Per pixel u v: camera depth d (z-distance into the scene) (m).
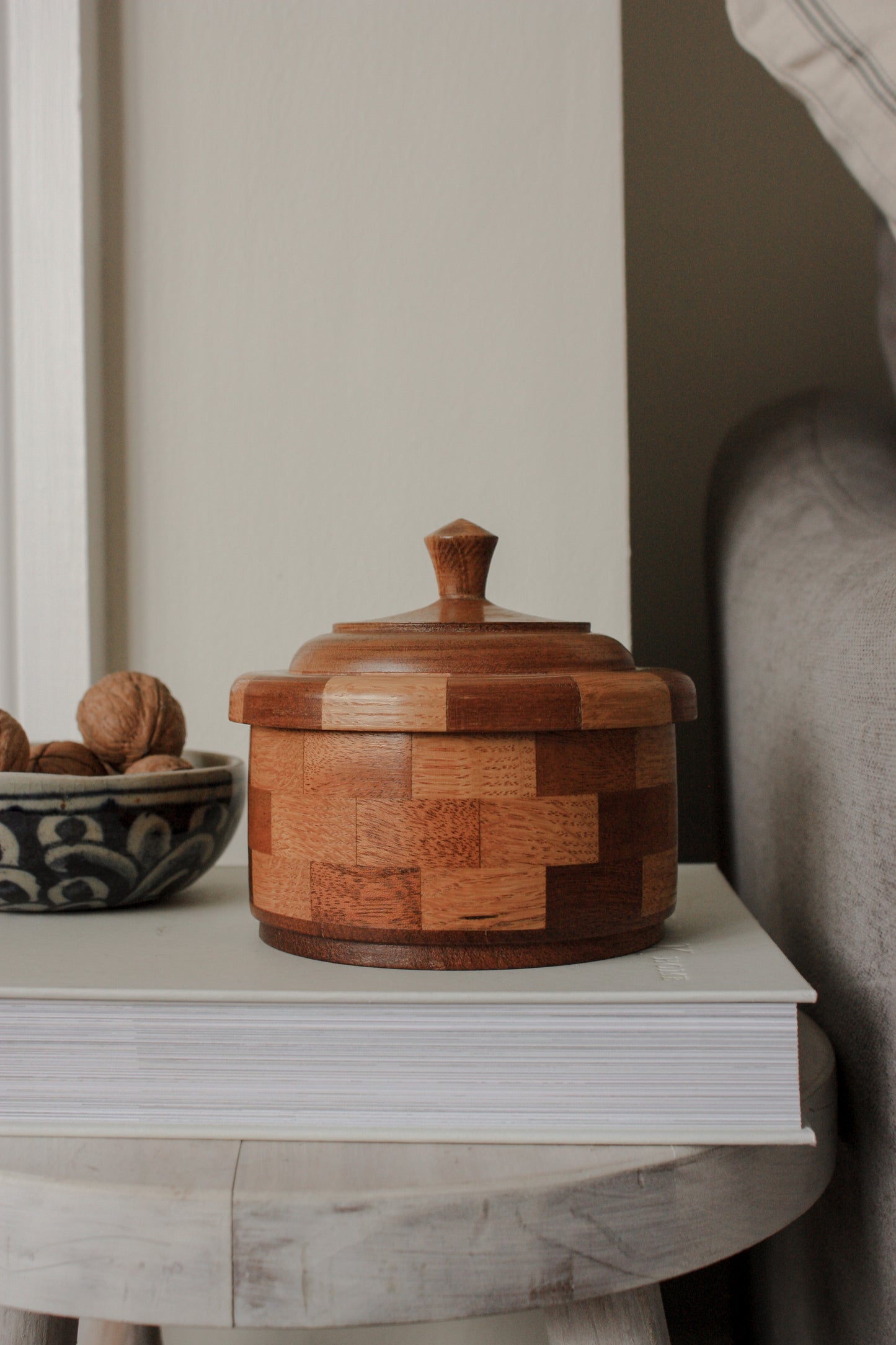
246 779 0.61
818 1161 0.44
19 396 0.79
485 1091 0.39
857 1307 0.51
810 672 0.59
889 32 0.64
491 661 0.44
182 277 0.81
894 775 0.46
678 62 1.06
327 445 0.81
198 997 0.39
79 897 0.54
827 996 0.55
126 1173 0.36
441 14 0.80
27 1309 0.36
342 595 0.81
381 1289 0.34
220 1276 0.34
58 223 0.79
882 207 0.69
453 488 0.80
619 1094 0.39
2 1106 0.40
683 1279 0.90
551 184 0.80
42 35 0.79
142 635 0.82
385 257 0.80
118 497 0.82
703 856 1.04
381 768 0.43
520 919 0.42
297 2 0.81
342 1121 0.39
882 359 1.07
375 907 0.43
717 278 1.07
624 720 0.43
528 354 0.80
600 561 0.79
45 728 0.79
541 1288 0.35
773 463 0.82
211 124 0.81
